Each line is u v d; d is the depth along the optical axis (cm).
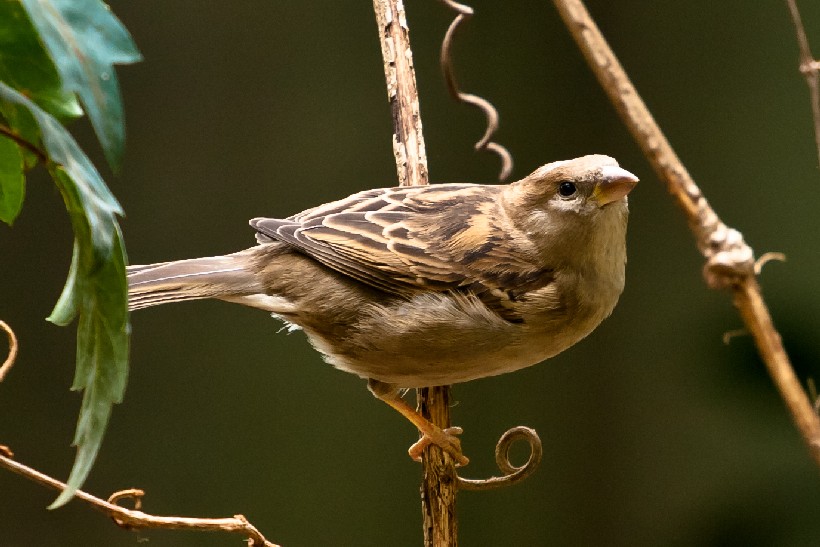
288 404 1216
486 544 1220
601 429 1252
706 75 1252
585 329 670
